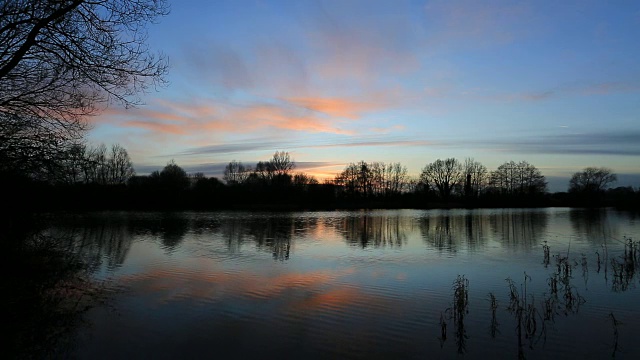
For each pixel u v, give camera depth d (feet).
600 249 94.63
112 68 40.86
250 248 93.97
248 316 43.88
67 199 58.70
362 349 35.70
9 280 52.19
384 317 43.80
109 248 91.86
